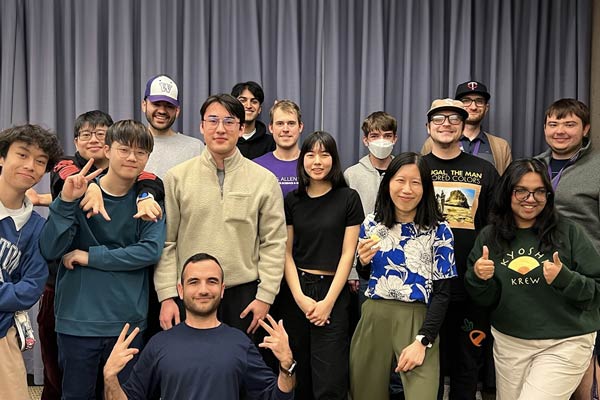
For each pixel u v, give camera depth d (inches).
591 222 104.1
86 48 129.7
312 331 95.1
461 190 103.3
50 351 103.0
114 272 83.8
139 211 81.2
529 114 134.4
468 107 121.8
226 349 77.5
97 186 82.9
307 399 98.0
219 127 88.1
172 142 113.7
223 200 90.3
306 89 134.2
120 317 83.8
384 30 133.6
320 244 95.9
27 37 129.9
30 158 74.6
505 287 85.6
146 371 78.0
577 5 133.0
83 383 84.1
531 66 134.3
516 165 85.1
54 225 76.1
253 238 92.0
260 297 91.0
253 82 123.9
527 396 82.2
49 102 129.2
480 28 134.3
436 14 134.0
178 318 87.2
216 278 79.3
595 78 131.1
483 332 102.9
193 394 74.8
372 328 88.9
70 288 83.6
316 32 132.4
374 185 114.3
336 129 132.5
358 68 134.6
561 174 107.9
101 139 103.3
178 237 91.5
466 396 103.8
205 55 130.0
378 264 89.0
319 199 97.7
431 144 123.2
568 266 84.3
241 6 131.2
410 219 89.1
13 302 73.8
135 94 131.9
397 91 135.0
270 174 95.2
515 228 86.8
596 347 98.7
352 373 90.9
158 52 129.6
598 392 99.9
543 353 84.1
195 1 130.2
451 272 86.8
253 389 80.2
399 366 84.4
